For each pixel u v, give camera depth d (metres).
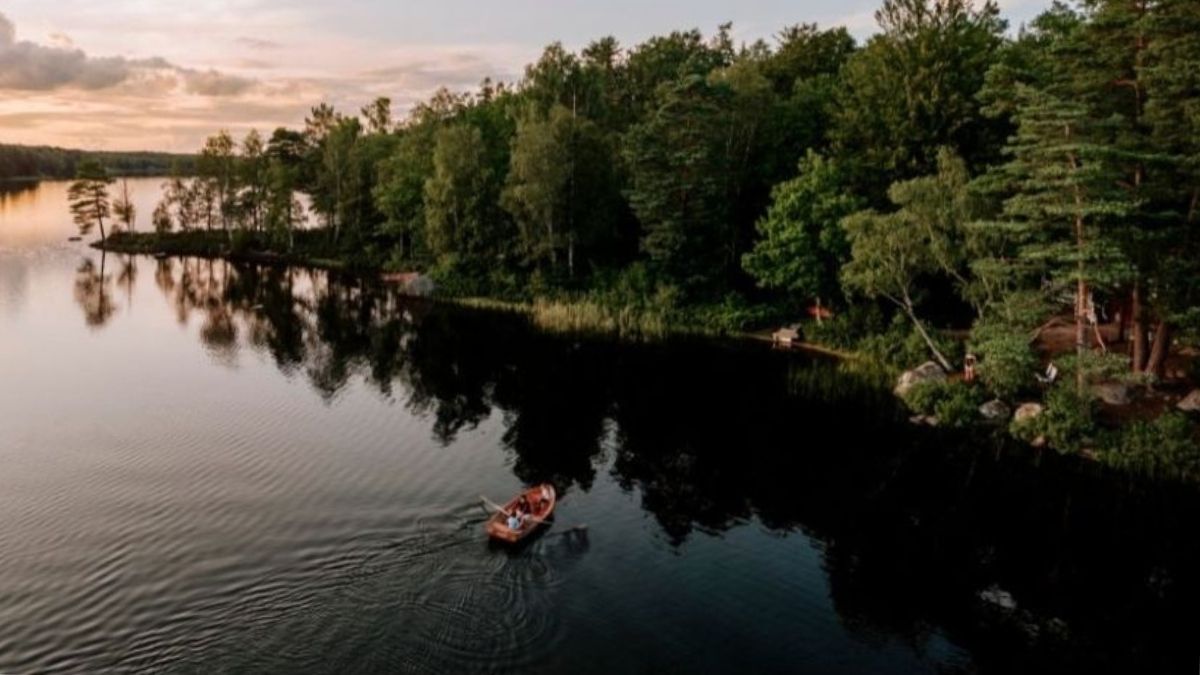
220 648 21.72
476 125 101.88
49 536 28.45
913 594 26.31
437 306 75.62
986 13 69.69
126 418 41.97
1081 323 38.38
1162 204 40.34
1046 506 33.03
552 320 67.75
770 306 66.44
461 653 21.72
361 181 109.06
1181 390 40.81
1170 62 37.44
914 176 60.50
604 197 78.06
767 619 24.44
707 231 69.88
